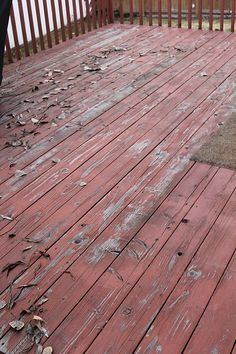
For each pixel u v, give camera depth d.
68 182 3.13
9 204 2.94
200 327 2.04
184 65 5.12
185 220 2.70
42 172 3.26
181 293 2.22
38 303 2.21
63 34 6.30
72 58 5.63
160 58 5.39
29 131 3.86
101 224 2.71
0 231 2.70
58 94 4.57
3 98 4.56
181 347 1.96
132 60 5.38
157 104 4.20
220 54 5.41
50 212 2.84
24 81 4.98
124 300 2.20
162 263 2.40
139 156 3.39
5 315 2.16
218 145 3.44
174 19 7.94
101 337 2.02
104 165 3.30
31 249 2.55
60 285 2.30
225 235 2.57
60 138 3.71
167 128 3.76
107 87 4.65
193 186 3.01
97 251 2.51
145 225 2.68
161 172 3.18
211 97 4.27
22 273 2.39
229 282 2.27
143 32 6.57
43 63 5.53
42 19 7.23
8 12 4.12
